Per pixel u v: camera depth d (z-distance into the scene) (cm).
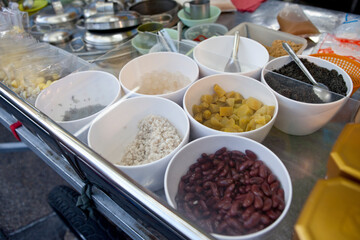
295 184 61
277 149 74
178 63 104
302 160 68
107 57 106
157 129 81
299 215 44
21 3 161
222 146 73
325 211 42
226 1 157
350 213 41
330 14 144
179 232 51
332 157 48
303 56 96
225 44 114
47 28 143
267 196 59
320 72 91
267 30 122
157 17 143
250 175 65
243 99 91
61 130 70
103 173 61
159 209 53
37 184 195
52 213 177
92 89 95
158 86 101
